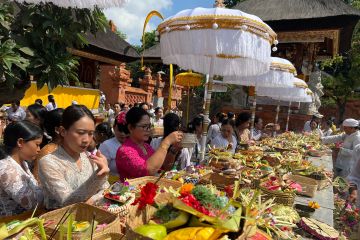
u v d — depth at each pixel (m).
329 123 12.19
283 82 5.65
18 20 3.31
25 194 2.12
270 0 12.67
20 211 2.19
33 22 3.27
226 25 3.02
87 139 2.05
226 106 12.87
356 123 7.09
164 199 1.71
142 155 2.88
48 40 3.33
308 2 11.84
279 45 12.94
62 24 3.38
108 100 19.06
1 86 3.40
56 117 2.67
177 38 3.23
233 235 1.39
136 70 29.95
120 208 1.89
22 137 2.26
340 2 11.70
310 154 6.27
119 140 3.49
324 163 5.55
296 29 11.59
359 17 10.38
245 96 12.57
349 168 7.02
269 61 3.70
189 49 3.16
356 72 20.02
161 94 22.92
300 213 2.61
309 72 12.72
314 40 11.47
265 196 2.42
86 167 2.24
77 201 1.95
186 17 3.12
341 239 2.31
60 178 1.99
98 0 3.15
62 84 3.57
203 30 3.06
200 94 18.70
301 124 11.73
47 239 1.43
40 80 3.40
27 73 3.39
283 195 2.40
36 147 2.34
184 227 1.47
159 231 1.38
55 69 3.39
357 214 4.14
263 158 4.24
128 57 16.30
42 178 1.99
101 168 1.96
